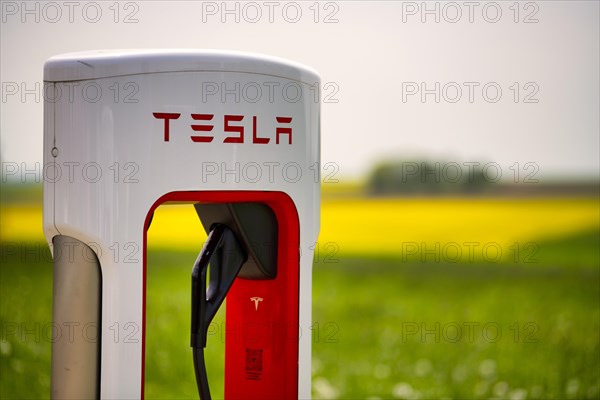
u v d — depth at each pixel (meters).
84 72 2.46
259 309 2.92
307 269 2.85
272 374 2.91
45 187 2.54
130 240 2.45
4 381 5.68
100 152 2.44
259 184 2.65
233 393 3.01
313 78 2.85
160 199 2.48
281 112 2.70
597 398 5.75
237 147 2.60
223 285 2.79
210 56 2.54
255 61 2.62
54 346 2.55
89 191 2.44
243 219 2.79
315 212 2.87
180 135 2.50
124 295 2.45
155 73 2.47
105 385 2.46
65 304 2.51
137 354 2.47
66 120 2.48
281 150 2.71
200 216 2.90
